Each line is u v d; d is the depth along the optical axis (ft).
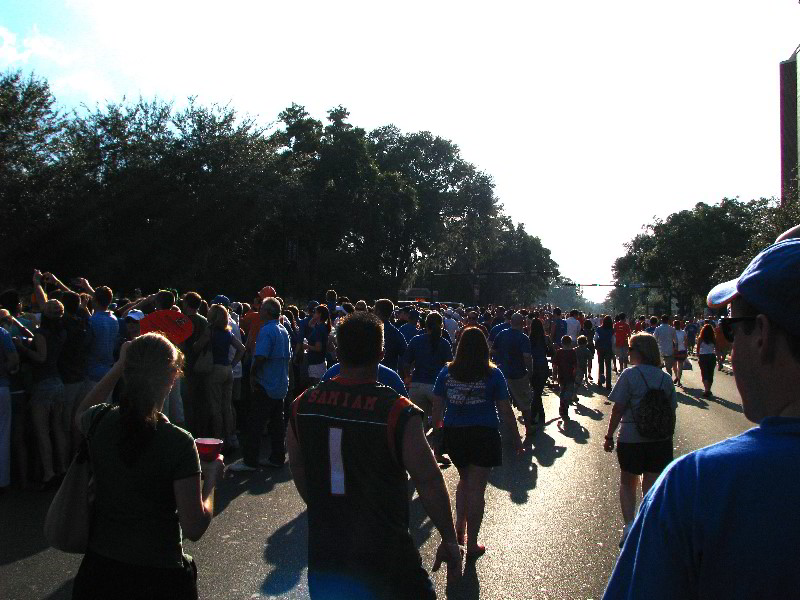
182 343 28.84
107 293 26.23
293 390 36.19
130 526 9.02
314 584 9.25
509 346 34.17
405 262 204.64
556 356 43.27
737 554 3.85
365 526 9.10
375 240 172.76
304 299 144.97
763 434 4.13
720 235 219.41
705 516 3.96
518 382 34.24
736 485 3.92
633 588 4.14
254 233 110.01
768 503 3.84
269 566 17.12
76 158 84.33
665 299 268.82
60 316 24.38
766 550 3.79
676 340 64.49
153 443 9.02
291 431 9.98
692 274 223.30
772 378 4.24
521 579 16.43
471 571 16.97
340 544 9.14
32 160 77.05
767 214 102.42
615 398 19.01
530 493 24.66
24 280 80.23
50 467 23.90
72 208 80.59
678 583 4.02
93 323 25.63
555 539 19.42
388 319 29.71
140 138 97.50
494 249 239.50
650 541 4.15
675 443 34.58
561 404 42.73
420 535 19.77
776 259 4.29
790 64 153.17
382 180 167.73
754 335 4.35
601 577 16.56
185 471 9.05
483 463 18.38
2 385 22.94
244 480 26.00
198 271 100.58
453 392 18.70
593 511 22.29
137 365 9.10
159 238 94.38
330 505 9.26
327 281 168.55
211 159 99.35
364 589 8.98
